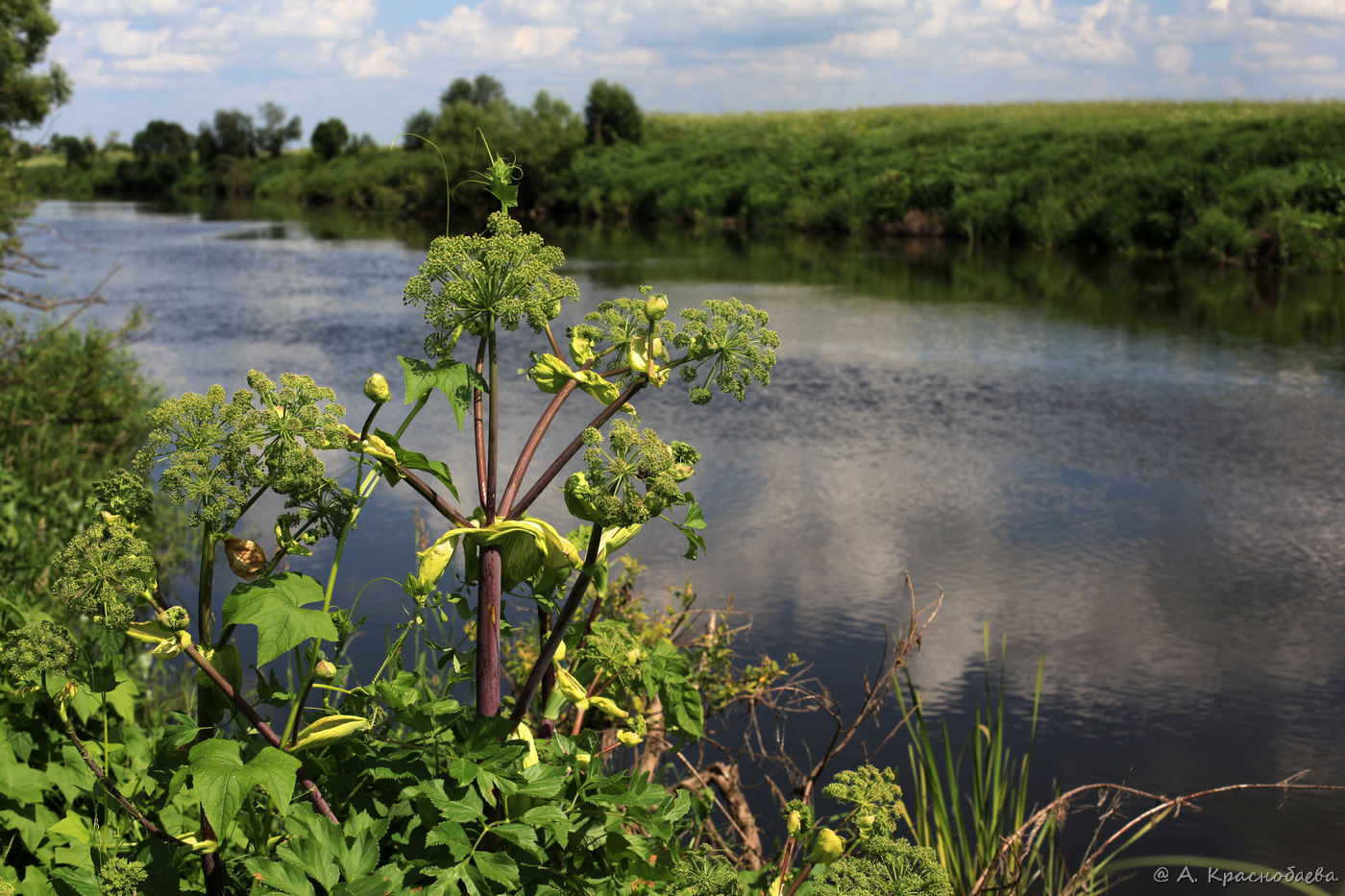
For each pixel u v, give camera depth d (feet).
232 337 51.57
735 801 10.39
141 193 289.33
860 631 18.86
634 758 10.28
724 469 29.89
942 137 135.13
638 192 156.87
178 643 4.10
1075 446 32.09
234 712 4.37
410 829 4.56
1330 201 79.56
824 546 23.34
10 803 7.63
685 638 12.03
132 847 6.56
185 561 22.11
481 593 4.57
